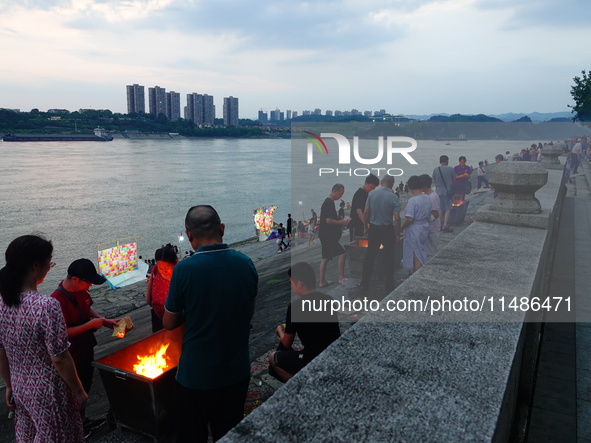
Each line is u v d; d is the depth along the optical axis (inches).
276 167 5787.4
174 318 93.6
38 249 93.0
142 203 2787.9
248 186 3737.7
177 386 96.4
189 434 96.6
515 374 73.0
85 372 139.0
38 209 2549.2
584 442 97.9
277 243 781.9
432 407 47.8
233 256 96.6
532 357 106.7
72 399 100.0
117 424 134.7
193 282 90.4
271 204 2787.9
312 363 57.4
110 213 2431.1
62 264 1443.2
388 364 57.0
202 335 92.4
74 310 133.3
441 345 62.4
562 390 118.0
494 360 58.3
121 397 130.4
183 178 4333.2
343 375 54.4
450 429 44.2
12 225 2086.6
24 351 93.6
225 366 94.2
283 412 47.1
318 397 49.7
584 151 626.5
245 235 1939.0
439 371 55.3
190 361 93.4
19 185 3636.8
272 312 261.1
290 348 129.4
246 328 98.4
